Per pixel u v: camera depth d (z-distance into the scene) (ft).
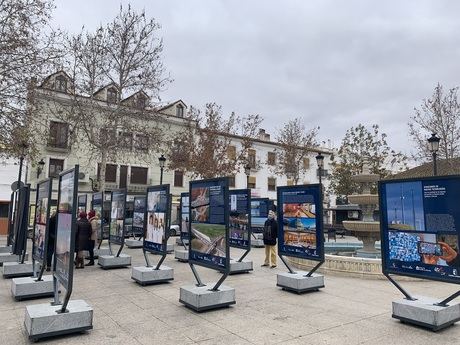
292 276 26.94
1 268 34.17
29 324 16.51
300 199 28.55
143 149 73.51
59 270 18.71
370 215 44.06
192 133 95.86
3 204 93.91
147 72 67.62
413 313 18.62
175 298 24.40
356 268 32.14
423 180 19.40
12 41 44.37
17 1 45.27
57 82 70.13
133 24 66.23
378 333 17.57
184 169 93.61
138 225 55.57
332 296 25.30
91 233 38.14
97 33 76.02
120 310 21.40
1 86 45.83
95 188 82.58
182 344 15.98
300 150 122.01
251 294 25.90
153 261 42.27
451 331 17.92
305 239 27.84
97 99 65.98
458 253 17.74
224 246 21.53
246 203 36.42
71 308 17.80
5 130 46.98
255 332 17.60
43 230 24.08
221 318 19.90
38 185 26.58
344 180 101.96
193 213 25.03
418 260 19.38
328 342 16.30
